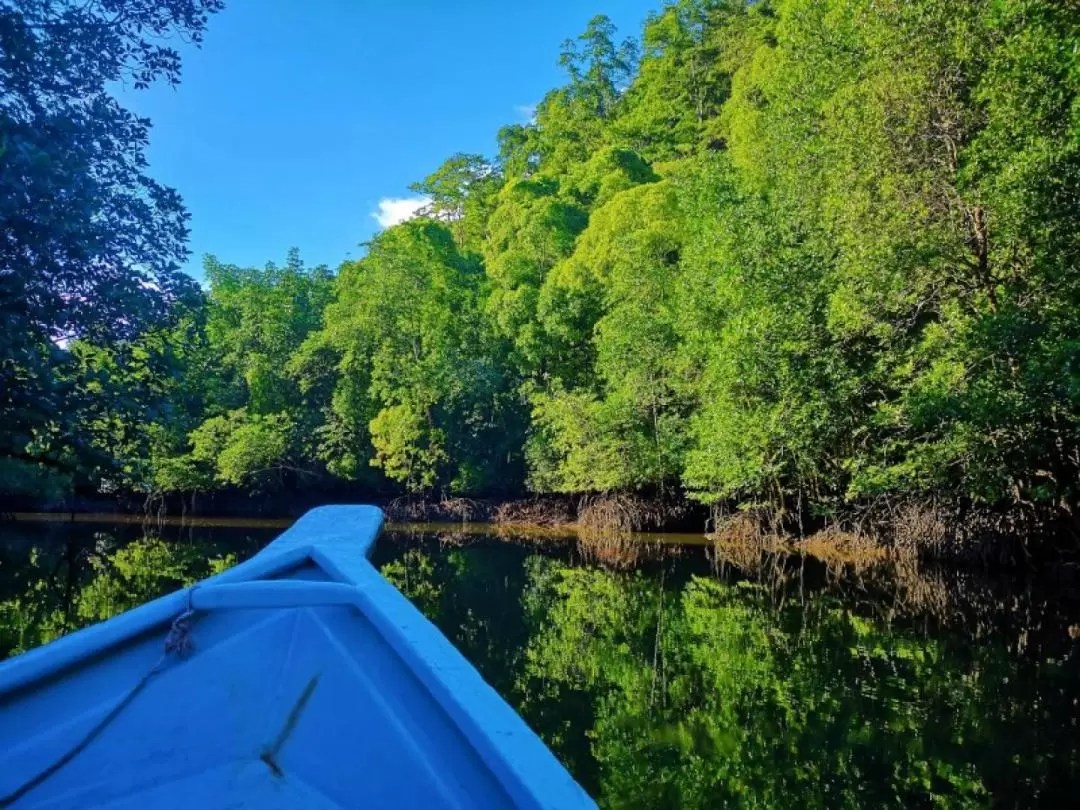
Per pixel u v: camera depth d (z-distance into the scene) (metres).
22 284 3.13
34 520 27.58
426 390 29.08
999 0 9.74
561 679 7.05
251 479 30.12
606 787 4.71
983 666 7.38
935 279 12.28
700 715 6.04
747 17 43.75
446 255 35.47
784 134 18.08
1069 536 12.46
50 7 3.72
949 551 14.16
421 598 11.57
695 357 19.91
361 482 31.41
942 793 4.57
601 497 25.52
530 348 28.31
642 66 49.69
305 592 2.00
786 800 4.49
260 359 31.67
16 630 8.20
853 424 14.66
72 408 3.54
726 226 17.09
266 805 1.50
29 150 3.05
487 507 28.64
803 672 7.20
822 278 14.76
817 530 18.30
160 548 19.16
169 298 4.13
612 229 26.88
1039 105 10.30
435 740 1.65
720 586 13.04
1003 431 11.64
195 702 1.79
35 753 1.62
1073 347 9.62
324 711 1.77
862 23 12.77
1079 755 5.11
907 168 12.34
